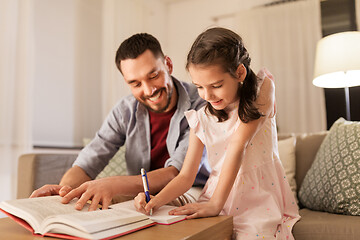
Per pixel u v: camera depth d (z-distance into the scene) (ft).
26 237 2.18
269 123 3.40
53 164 5.72
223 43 2.78
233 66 2.79
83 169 4.25
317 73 6.35
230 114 3.36
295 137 5.72
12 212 2.43
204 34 2.94
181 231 2.22
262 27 11.51
